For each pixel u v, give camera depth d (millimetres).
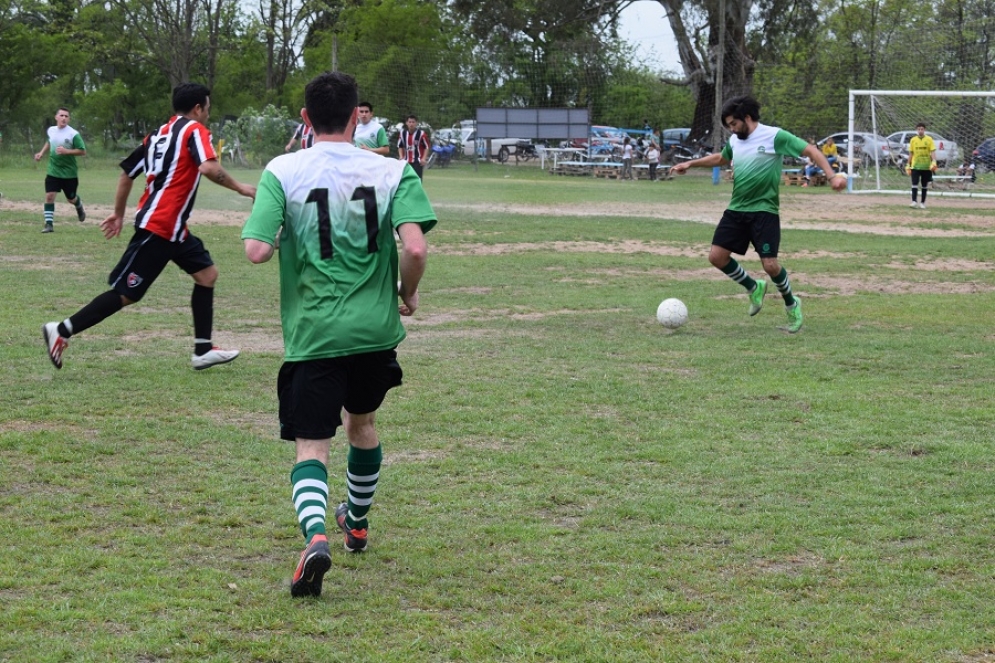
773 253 12539
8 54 62188
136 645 4637
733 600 5262
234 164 55844
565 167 57594
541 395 9445
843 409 9039
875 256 20844
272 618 4961
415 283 5254
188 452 7676
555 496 6824
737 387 9828
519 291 15969
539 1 63438
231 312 13734
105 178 43969
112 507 6508
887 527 6277
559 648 4695
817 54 64188
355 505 5742
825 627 4941
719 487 7035
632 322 13398
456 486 7035
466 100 61781
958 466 7500
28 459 7395
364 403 5480
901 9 68750
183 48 64438
